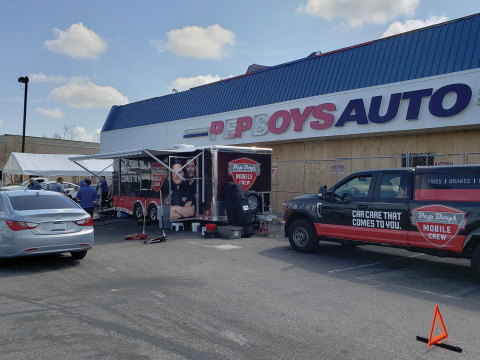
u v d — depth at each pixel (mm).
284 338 4180
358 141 15703
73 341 4062
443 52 12844
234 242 10586
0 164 37094
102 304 5285
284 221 9477
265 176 13234
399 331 4414
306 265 7793
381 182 7594
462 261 8281
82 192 12273
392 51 14336
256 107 18109
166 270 7309
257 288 6094
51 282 6441
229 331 4359
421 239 6828
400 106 13391
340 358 3717
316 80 16422
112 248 9664
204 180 12266
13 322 4605
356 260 8320
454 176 6539
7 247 6969
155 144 24141
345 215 8055
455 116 12109
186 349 3883
